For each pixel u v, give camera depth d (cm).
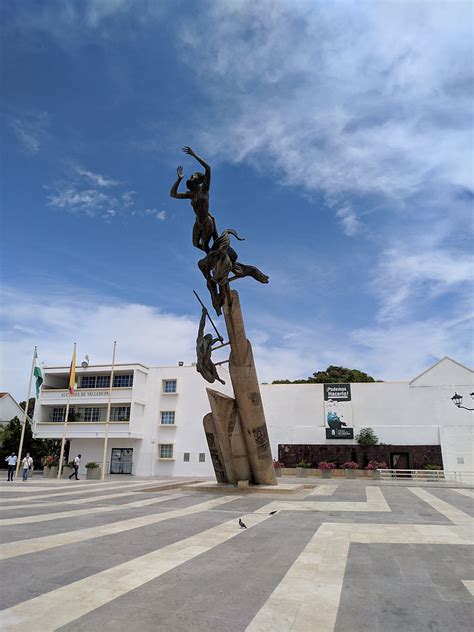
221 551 920
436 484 3027
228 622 552
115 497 1934
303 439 4231
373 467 3834
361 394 4209
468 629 542
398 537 1092
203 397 4238
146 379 4394
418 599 645
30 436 4516
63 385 4634
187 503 1738
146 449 4234
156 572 752
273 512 1509
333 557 883
